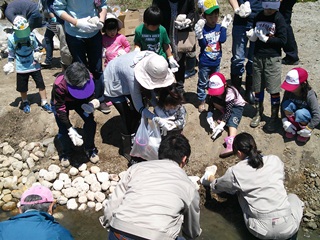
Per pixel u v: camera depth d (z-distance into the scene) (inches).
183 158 132.9
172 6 210.4
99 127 225.0
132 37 327.0
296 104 196.4
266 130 210.4
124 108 192.7
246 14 203.2
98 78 219.1
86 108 185.3
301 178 194.9
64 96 178.4
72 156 213.8
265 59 197.0
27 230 105.9
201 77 215.5
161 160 130.3
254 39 197.5
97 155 211.5
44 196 116.7
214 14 203.0
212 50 209.5
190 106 228.4
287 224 159.6
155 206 115.8
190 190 121.8
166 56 212.1
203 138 212.4
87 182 200.7
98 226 182.1
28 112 234.2
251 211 164.1
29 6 293.6
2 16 368.8
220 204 188.5
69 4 200.5
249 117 219.8
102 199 193.3
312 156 199.0
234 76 226.5
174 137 135.1
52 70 289.0
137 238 112.7
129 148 207.3
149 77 168.1
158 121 177.5
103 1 210.4
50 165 211.8
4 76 281.6
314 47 293.1
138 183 122.3
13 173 211.3
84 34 203.5
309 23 337.7
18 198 199.3
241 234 173.8
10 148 223.1
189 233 133.0
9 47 219.8
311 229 175.3
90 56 213.6
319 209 182.7
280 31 191.0
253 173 164.4
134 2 407.2
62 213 189.9
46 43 281.6
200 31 204.5
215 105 207.8
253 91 209.8
